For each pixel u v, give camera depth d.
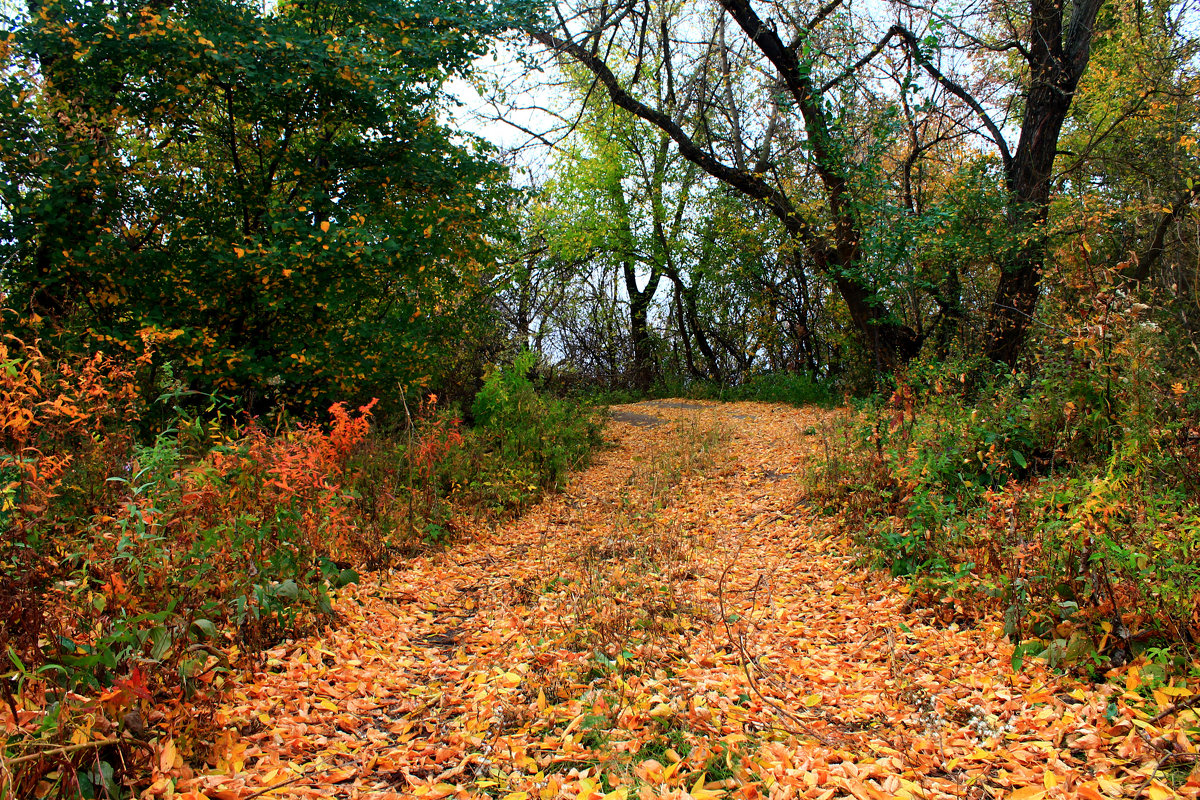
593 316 24.53
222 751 2.56
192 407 7.96
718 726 2.81
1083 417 3.83
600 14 12.05
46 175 7.50
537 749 2.75
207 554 3.58
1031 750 2.57
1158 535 3.25
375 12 9.71
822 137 10.87
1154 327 3.65
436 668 3.66
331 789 2.43
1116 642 3.09
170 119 9.02
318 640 3.80
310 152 10.16
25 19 7.91
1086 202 9.80
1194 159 10.36
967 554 4.23
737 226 19.66
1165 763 2.36
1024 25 11.15
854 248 11.94
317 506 4.93
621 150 20.59
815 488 6.83
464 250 10.59
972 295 13.20
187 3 8.61
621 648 3.67
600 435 11.91
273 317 9.62
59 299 8.29
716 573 5.19
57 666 2.24
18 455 3.69
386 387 10.25
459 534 6.30
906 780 2.41
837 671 3.47
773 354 22.92
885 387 9.55
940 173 13.24
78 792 2.02
